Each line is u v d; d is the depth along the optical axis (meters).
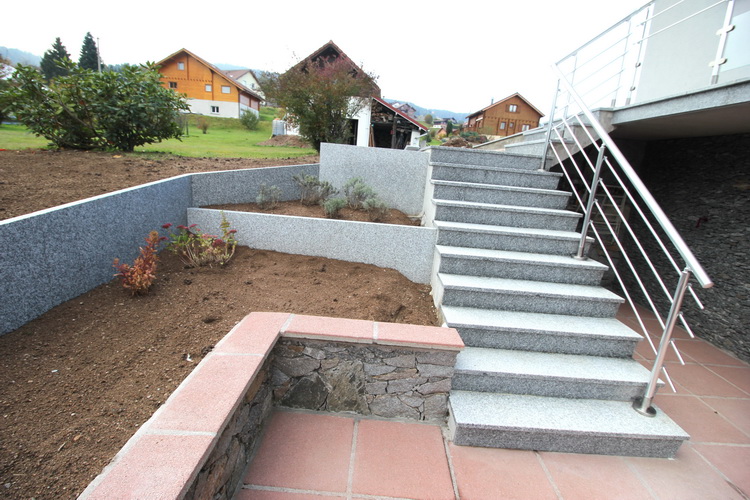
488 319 2.72
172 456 1.19
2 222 1.86
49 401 1.61
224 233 3.42
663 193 4.86
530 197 3.89
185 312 2.48
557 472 2.04
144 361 1.97
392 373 2.24
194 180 3.88
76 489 1.26
